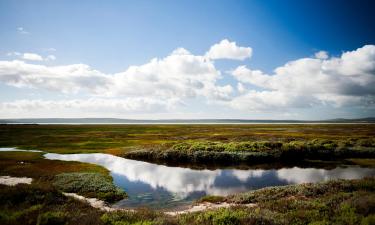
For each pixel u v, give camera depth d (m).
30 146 62.84
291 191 19.92
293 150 45.50
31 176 29.86
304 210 12.45
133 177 32.38
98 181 27.62
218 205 19.98
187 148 49.38
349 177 31.58
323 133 93.88
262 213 11.99
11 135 91.88
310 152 45.94
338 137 71.75
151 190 26.06
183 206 20.70
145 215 13.09
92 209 15.29
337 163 41.78
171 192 25.31
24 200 15.67
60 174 30.61
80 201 17.34
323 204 13.21
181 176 33.16
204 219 11.65
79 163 39.50
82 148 59.81
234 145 49.47
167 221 11.28
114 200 22.58
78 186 25.56
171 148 49.88
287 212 12.38
